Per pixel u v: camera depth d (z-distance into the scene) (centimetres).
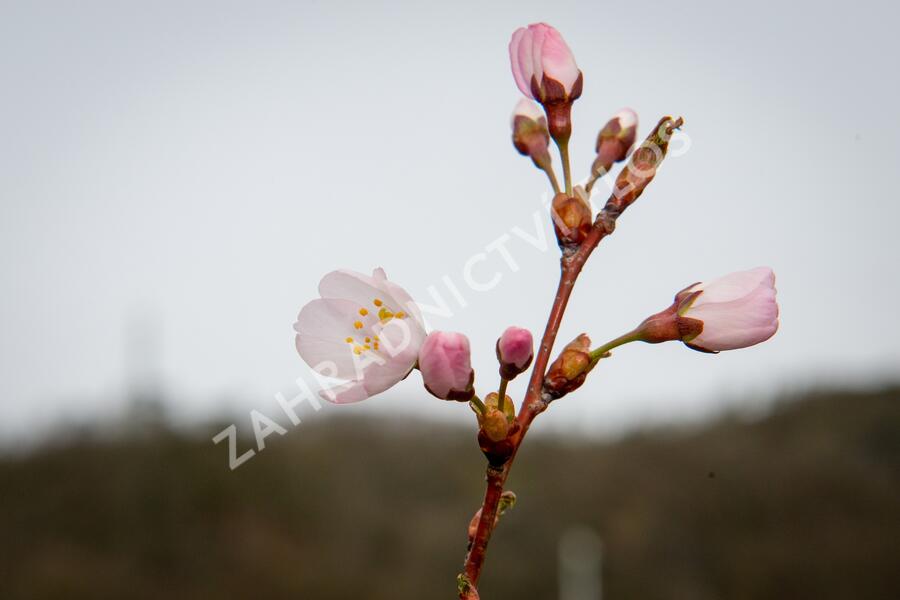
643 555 2436
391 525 2189
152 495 1939
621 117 256
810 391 2933
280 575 1881
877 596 2252
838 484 2497
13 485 1939
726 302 228
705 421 2878
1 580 1708
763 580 2312
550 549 2445
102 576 1762
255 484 2077
